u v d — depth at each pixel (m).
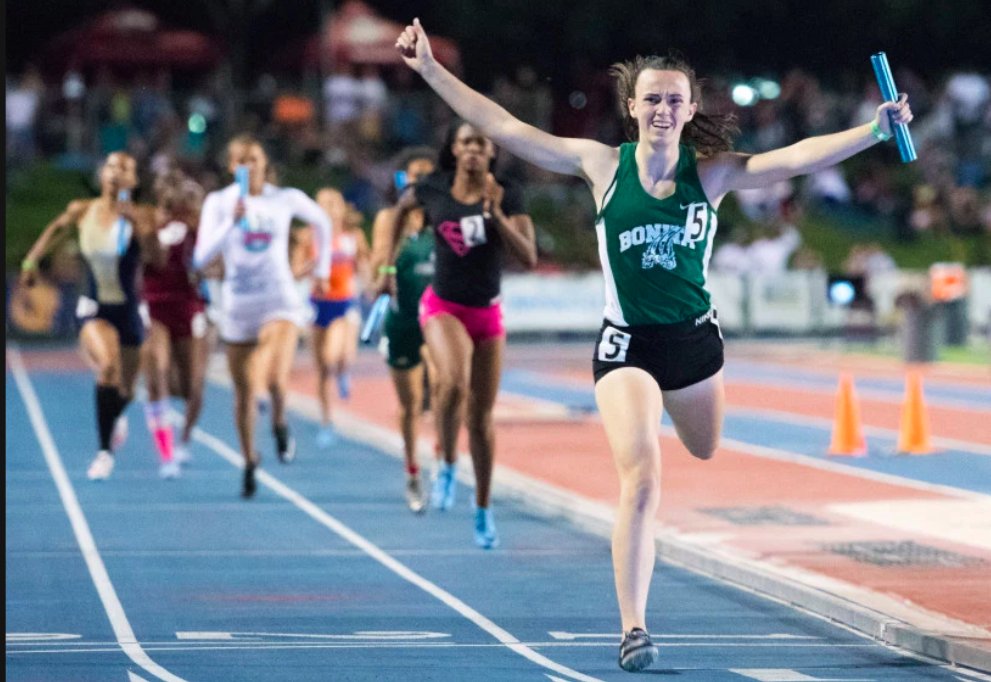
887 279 80.38
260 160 31.44
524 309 84.44
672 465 36.62
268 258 31.80
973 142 98.94
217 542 27.30
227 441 43.41
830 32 100.56
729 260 86.44
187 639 19.39
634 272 17.50
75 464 38.47
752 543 25.67
